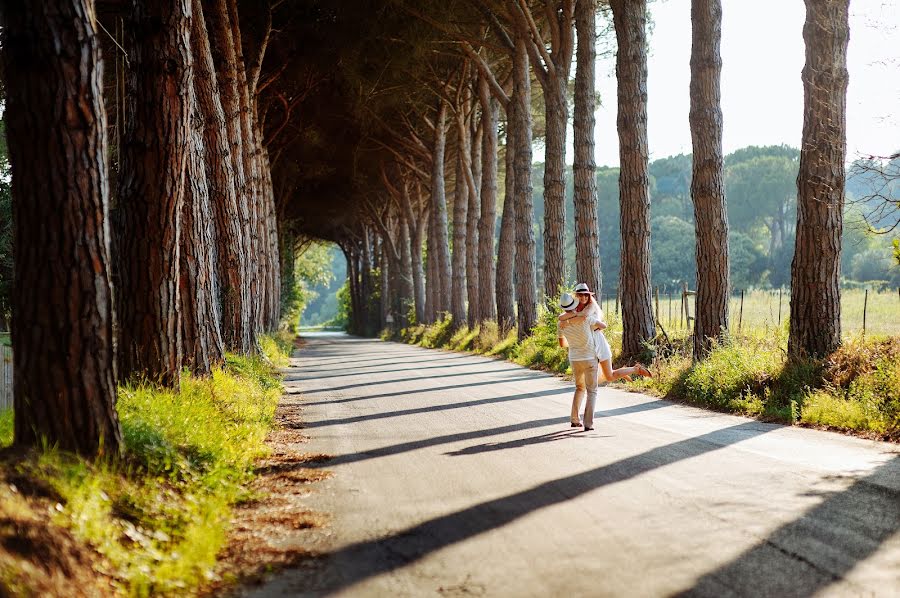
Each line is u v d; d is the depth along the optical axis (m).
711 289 14.41
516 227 27.98
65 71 5.41
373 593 4.21
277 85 32.91
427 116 43.06
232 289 18.39
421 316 55.16
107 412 5.80
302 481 7.30
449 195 59.81
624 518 5.48
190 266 12.07
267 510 6.19
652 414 11.09
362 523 5.68
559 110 24.28
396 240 68.38
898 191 9.28
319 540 5.28
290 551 5.02
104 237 5.74
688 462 7.37
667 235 83.00
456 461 7.96
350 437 10.04
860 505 5.55
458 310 41.81
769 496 5.93
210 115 17.50
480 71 29.52
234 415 10.27
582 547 4.87
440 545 5.04
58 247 5.52
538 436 9.41
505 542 5.04
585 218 21.83
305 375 22.27
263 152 35.75
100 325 5.72
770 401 10.65
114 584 4.15
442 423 11.02
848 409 9.09
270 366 21.56
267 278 36.47
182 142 9.41
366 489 6.83
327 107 36.19
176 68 9.16
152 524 5.19
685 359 14.41
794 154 100.19
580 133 21.80
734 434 8.95
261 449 8.70
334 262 199.00
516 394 14.74
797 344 11.50
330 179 50.72
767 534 4.96
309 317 199.88
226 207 18.19
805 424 9.43
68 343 5.57
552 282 24.31
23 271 5.53
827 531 4.96
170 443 6.88
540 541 5.03
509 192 32.44
